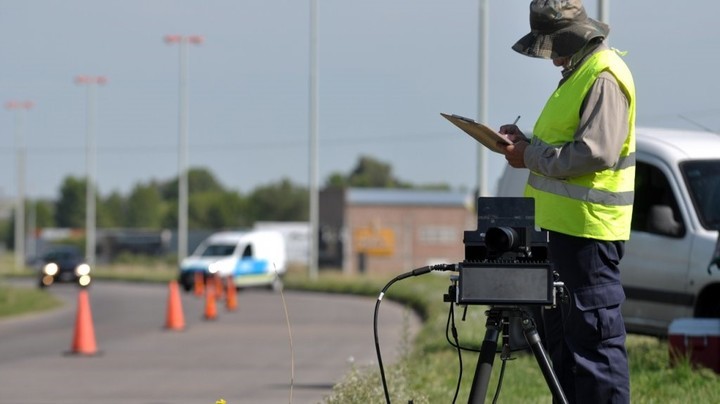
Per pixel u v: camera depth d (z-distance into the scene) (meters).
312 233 145.12
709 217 36.97
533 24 16.22
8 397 35.50
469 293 13.99
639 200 38.44
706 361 31.05
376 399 25.23
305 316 80.94
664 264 37.25
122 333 64.75
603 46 16.12
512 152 16.02
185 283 135.38
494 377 32.00
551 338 16.67
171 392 36.56
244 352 51.53
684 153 38.25
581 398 16.28
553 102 16.08
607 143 15.41
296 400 34.12
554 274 14.18
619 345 16.33
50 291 136.62
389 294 106.50
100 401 34.44
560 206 16.12
